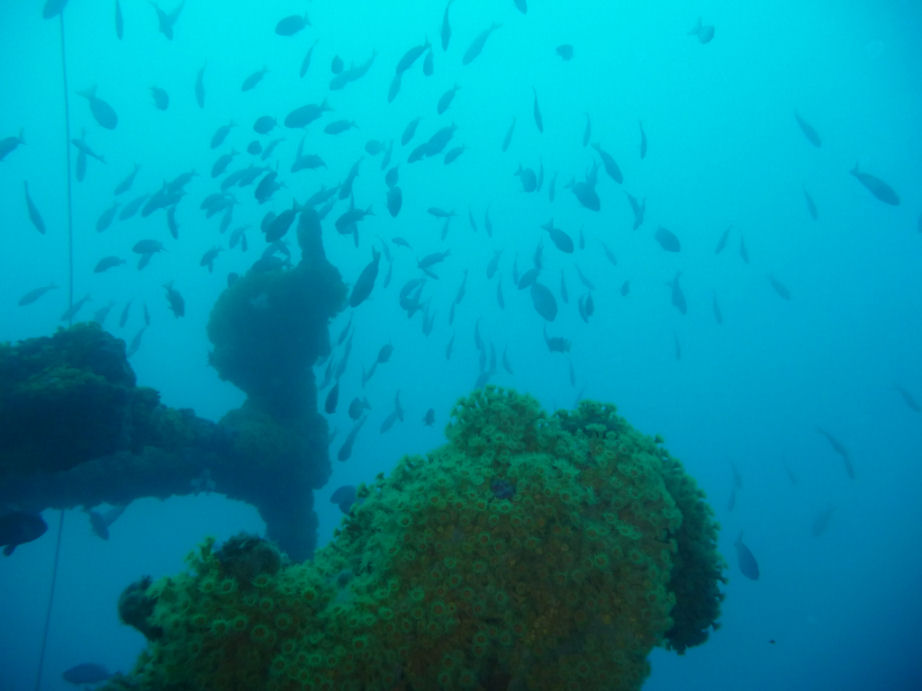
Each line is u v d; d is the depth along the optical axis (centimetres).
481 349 1073
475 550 247
